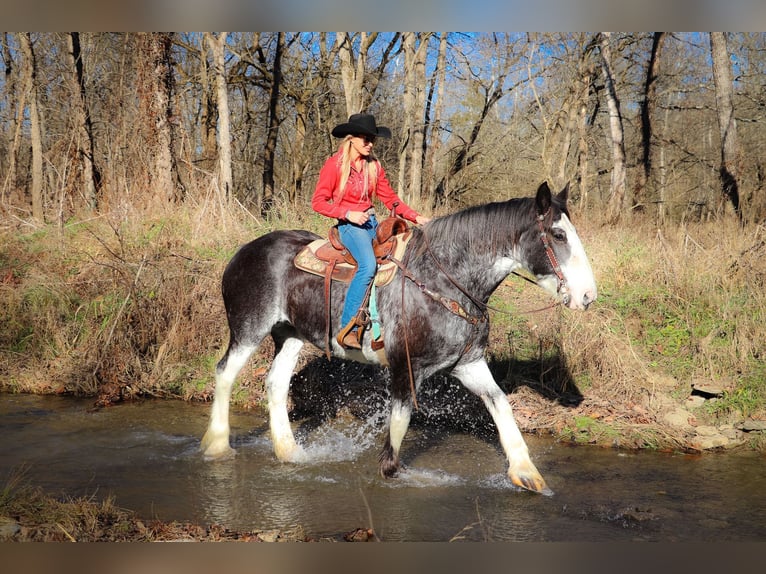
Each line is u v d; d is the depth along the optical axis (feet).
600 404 21.72
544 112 67.97
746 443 19.45
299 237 18.39
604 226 41.60
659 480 16.74
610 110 63.10
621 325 25.20
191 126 77.97
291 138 84.33
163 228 33.06
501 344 24.58
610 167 75.72
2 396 24.06
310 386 23.25
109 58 64.13
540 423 20.94
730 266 28.37
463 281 15.52
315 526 13.64
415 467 17.57
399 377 15.79
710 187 66.03
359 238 16.14
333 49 67.15
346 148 16.35
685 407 21.48
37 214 43.27
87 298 28.43
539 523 13.98
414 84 61.52
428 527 13.66
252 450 18.86
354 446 19.36
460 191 66.28
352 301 15.98
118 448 18.65
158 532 12.78
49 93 65.77
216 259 30.32
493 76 68.74
